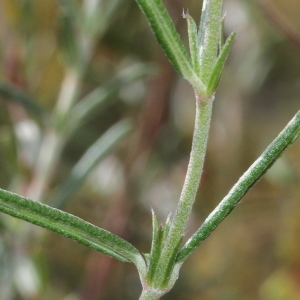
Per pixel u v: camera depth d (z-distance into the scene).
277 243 0.42
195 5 0.39
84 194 0.41
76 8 0.31
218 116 0.42
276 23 0.35
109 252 0.17
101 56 0.39
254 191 0.43
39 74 0.38
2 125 0.34
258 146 0.42
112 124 0.41
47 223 0.17
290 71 0.43
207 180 0.41
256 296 0.42
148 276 0.17
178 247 0.17
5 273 0.31
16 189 0.31
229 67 0.42
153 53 0.39
